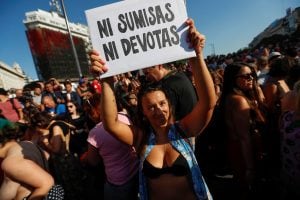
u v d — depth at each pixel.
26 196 2.15
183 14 2.06
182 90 2.83
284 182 2.53
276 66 3.82
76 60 14.67
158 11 2.07
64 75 74.56
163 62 2.07
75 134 4.80
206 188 2.09
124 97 3.30
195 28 2.04
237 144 3.00
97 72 2.06
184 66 7.59
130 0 2.07
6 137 2.29
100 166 3.16
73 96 8.77
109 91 2.14
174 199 2.05
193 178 2.05
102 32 2.08
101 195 3.45
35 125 3.33
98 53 2.08
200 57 2.05
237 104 2.87
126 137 2.21
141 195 2.12
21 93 8.23
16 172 2.12
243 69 2.93
